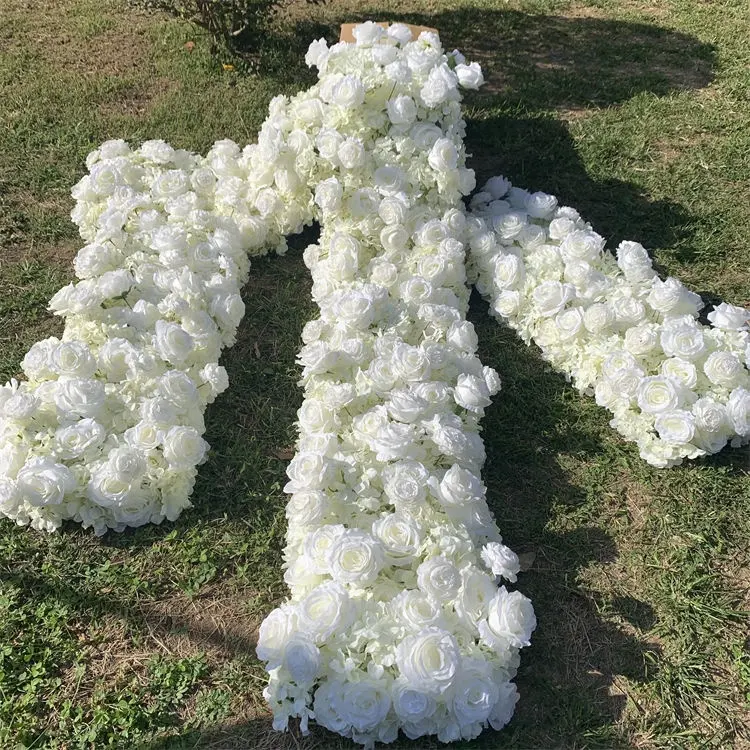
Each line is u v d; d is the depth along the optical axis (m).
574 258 3.48
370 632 2.06
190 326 3.03
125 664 2.31
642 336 3.05
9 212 3.92
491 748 2.15
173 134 4.50
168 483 2.66
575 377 3.23
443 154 3.43
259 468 2.87
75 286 3.14
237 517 2.71
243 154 4.00
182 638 2.38
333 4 6.29
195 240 3.51
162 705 2.21
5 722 2.15
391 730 2.07
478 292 3.69
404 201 3.44
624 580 2.59
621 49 5.89
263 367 3.26
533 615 2.14
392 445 2.51
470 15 6.31
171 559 2.58
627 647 2.41
